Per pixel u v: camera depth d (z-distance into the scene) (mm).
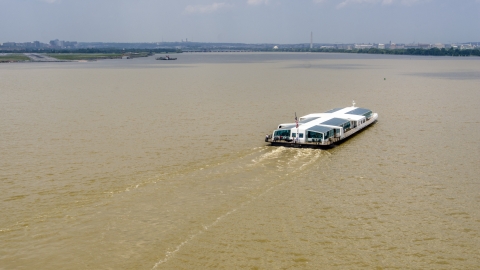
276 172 72750
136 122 116062
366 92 188875
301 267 45438
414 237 51406
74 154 83500
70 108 140125
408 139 98750
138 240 49562
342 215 56625
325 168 75875
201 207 57875
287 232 52031
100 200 59875
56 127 109312
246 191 63594
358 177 71062
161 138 97250
